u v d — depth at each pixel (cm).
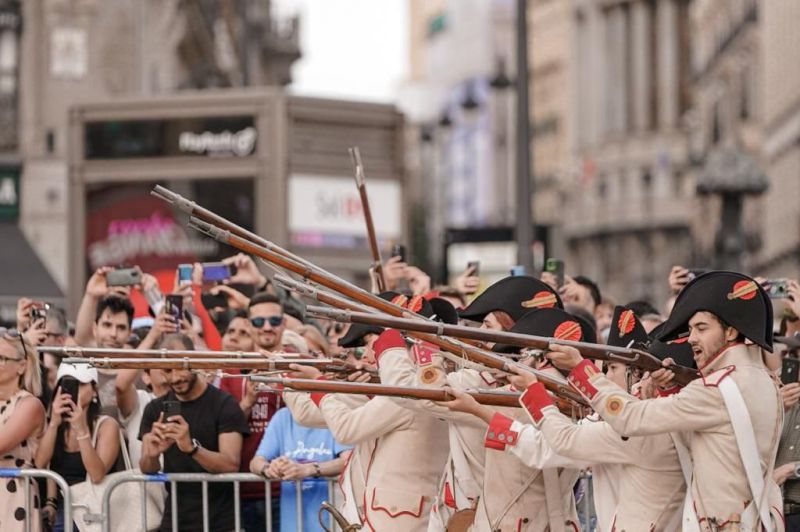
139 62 5562
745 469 1307
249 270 2141
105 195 3161
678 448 1358
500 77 5609
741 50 16512
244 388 1883
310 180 3156
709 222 15538
